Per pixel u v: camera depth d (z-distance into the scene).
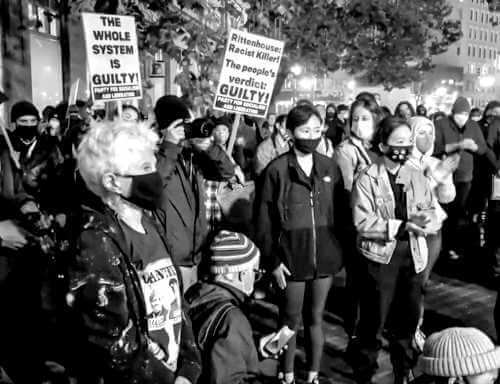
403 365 4.33
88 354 2.18
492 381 2.37
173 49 8.82
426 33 41.69
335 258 4.43
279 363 4.57
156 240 2.38
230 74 5.28
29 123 6.07
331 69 32.84
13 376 4.67
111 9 8.45
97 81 5.32
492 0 18.22
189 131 4.53
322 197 4.38
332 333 5.75
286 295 4.41
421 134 5.20
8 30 10.48
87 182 2.34
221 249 2.96
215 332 2.77
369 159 5.28
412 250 4.21
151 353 2.22
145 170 2.34
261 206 4.39
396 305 4.34
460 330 2.44
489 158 8.44
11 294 5.52
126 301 2.18
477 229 9.01
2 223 5.56
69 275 2.15
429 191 4.42
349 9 34.06
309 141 4.30
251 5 9.66
